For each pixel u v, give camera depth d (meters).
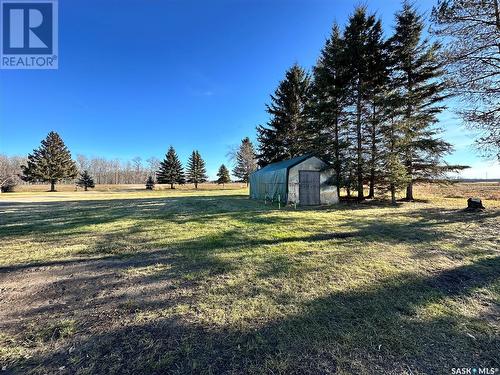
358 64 13.59
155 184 56.81
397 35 13.50
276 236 6.05
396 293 3.14
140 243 5.68
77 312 2.80
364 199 14.52
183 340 2.29
